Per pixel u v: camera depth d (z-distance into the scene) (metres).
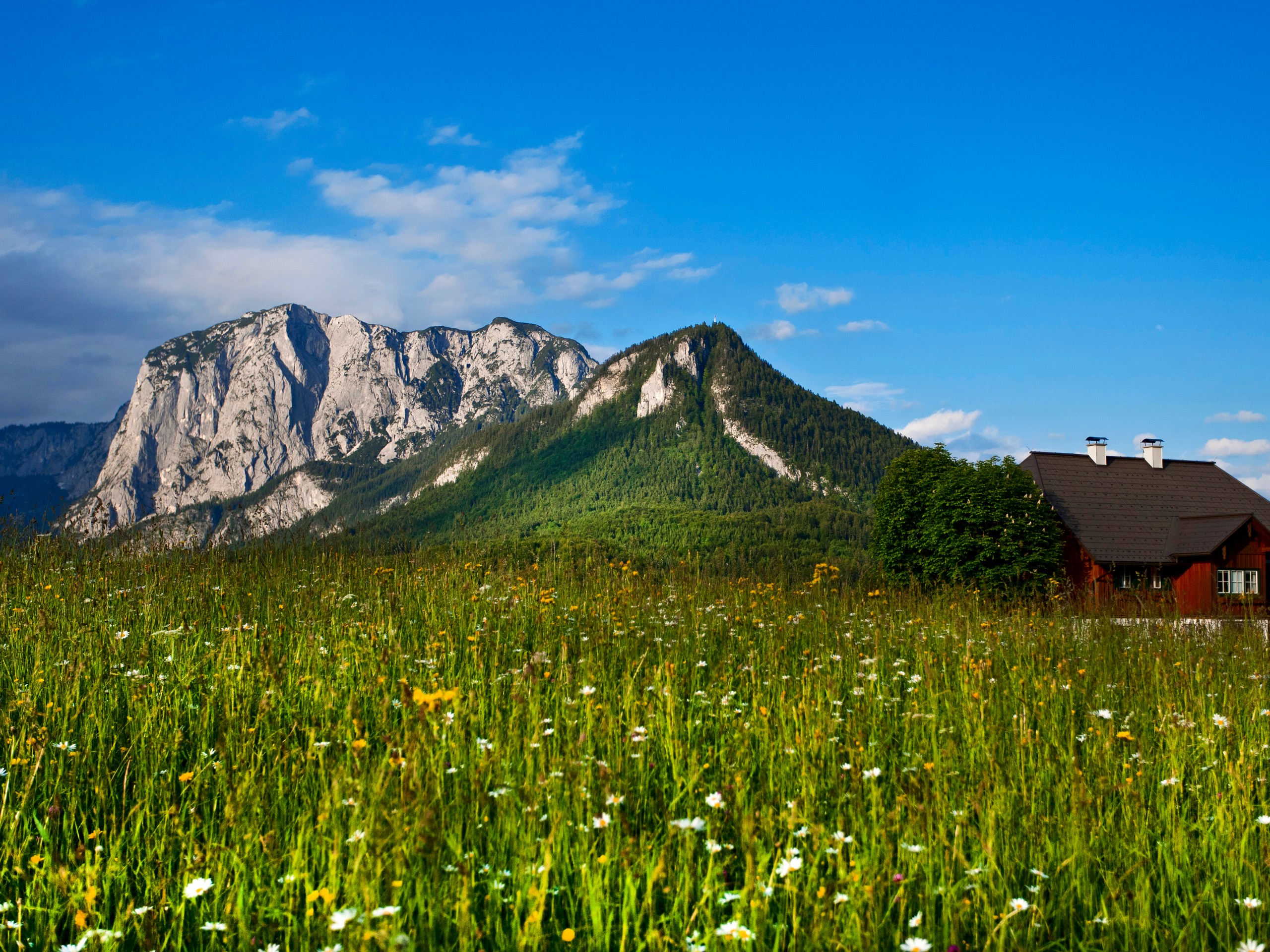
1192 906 3.79
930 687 7.01
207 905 3.53
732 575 14.70
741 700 6.78
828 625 10.92
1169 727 6.15
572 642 8.30
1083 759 5.50
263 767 4.79
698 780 4.71
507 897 3.44
